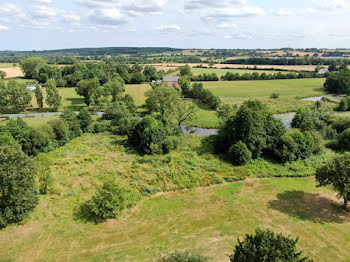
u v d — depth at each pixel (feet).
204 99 297.94
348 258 73.92
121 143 179.83
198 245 80.02
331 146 165.89
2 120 232.12
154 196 111.75
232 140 151.84
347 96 297.94
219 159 146.82
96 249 79.20
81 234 86.48
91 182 122.72
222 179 123.75
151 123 167.32
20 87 267.39
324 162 139.03
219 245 79.77
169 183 121.80
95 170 135.95
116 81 306.14
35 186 102.37
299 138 143.33
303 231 86.22
